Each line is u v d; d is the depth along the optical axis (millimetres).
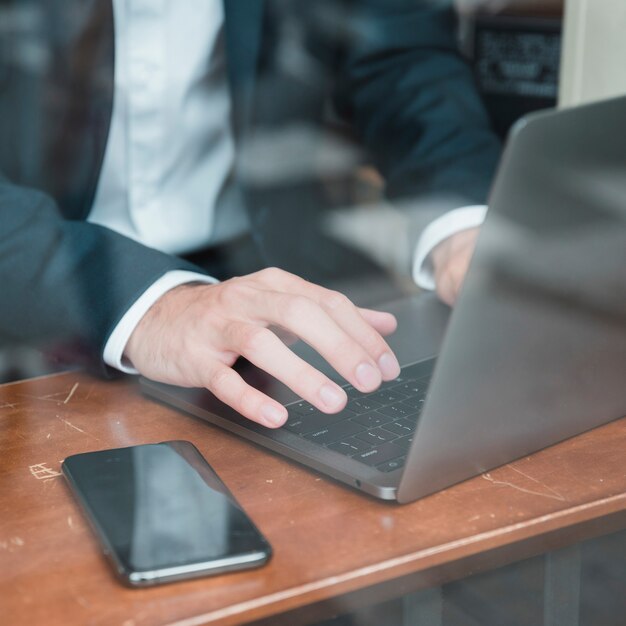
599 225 520
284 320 659
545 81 1384
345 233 1332
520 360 541
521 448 593
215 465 607
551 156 476
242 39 1269
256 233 1327
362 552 505
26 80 1159
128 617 451
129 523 512
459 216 924
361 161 1348
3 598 466
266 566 491
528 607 625
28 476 597
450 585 644
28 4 1163
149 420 685
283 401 672
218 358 682
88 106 1186
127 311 751
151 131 1244
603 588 666
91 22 1181
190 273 799
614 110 497
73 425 677
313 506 553
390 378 670
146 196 1275
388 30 1352
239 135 1306
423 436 525
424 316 858
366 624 606
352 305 695
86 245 831
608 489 569
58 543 516
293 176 1333
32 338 800
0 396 732
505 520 536
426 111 1318
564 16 1231
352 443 605
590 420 634
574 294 540
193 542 493
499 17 1390
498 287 493
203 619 451
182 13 1235
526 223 483
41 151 1166
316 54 1325
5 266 817
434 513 544
